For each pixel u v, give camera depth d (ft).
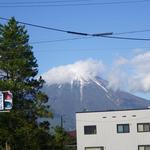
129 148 246.88
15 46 190.80
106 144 249.75
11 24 191.62
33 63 190.08
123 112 248.73
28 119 186.50
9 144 180.45
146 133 245.24
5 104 141.90
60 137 199.11
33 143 182.29
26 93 187.52
